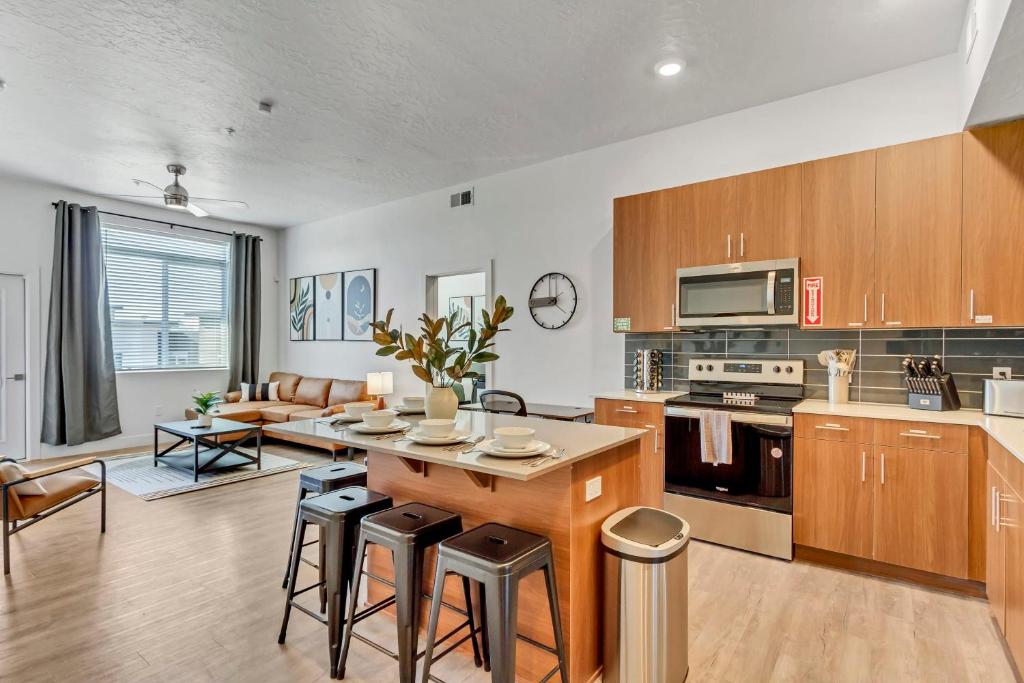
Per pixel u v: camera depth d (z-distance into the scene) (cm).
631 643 179
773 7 251
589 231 439
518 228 486
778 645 214
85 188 547
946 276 271
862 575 277
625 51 290
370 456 247
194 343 673
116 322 603
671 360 394
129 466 508
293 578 214
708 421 317
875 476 271
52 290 539
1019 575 183
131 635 219
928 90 302
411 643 176
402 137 411
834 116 331
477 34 273
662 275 366
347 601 244
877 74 317
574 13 256
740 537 308
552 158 460
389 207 603
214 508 383
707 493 320
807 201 312
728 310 335
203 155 447
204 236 675
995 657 205
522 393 480
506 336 492
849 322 298
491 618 154
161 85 325
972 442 247
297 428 236
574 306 448
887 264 287
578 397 445
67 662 200
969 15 244
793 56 296
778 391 341
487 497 204
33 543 316
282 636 214
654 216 370
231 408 626
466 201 526
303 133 401
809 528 289
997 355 282
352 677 193
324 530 233
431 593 219
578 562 186
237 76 314
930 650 210
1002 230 257
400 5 248
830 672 197
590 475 195
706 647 213
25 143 419
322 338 689
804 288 313
